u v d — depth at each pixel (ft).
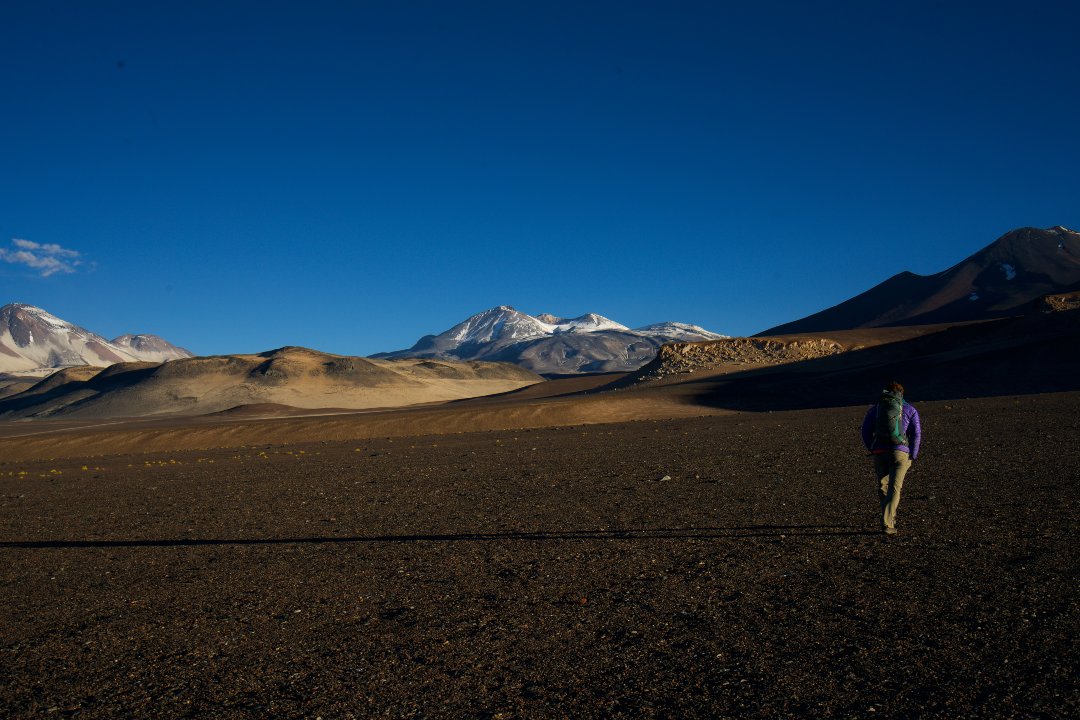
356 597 31.58
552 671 22.25
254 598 32.35
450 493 64.34
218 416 568.82
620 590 30.27
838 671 21.06
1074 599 25.73
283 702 21.06
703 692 20.22
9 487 99.14
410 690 21.42
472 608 28.99
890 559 32.63
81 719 20.68
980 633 23.18
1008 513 40.86
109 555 44.62
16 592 36.32
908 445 37.83
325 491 71.67
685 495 54.75
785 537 38.42
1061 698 18.70
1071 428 84.74
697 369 469.98
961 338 400.47
